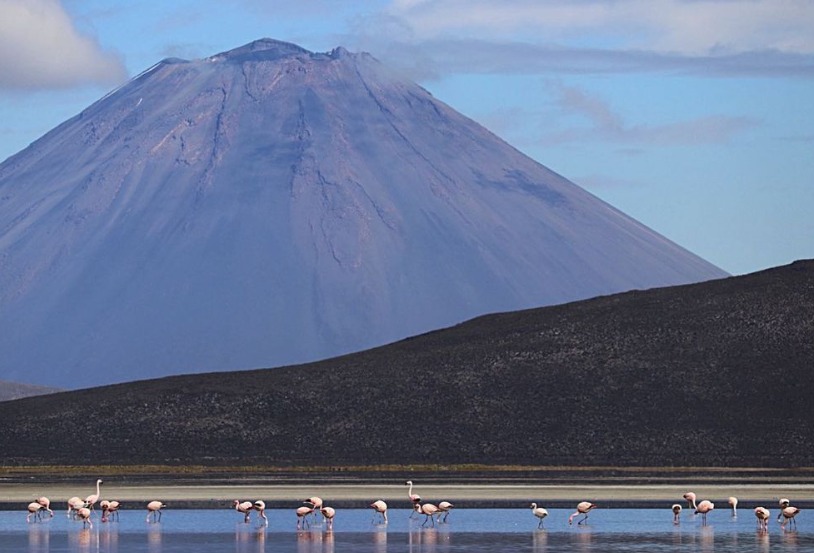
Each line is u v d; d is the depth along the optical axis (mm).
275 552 113625
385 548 116188
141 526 139250
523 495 178500
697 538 123812
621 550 113750
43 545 120375
